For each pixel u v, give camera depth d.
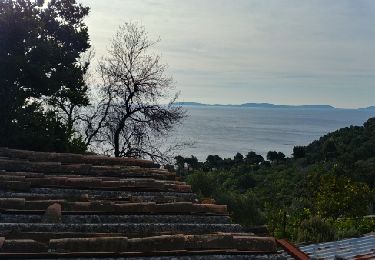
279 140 165.38
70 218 5.62
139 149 21.86
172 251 4.86
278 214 20.55
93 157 9.27
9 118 12.25
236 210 20.89
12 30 12.41
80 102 17.08
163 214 6.11
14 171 7.62
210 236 5.20
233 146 129.00
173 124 22.39
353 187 26.11
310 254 11.83
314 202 28.08
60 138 13.37
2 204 5.66
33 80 12.84
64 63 14.62
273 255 5.12
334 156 53.88
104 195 6.84
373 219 23.47
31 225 5.26
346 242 13.11
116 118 21.67
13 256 4.45
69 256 4.59
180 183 7.92
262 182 45.81
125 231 5.49
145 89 22.19
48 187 6.84
